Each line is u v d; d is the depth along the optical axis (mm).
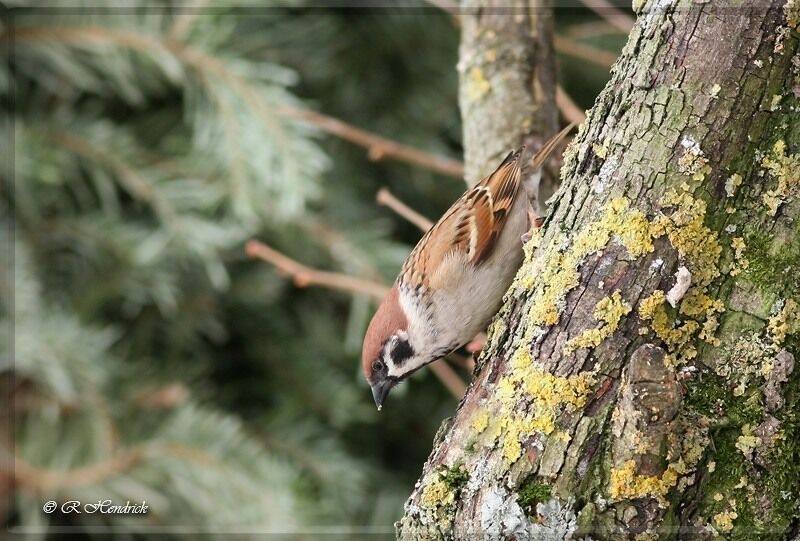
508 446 4035
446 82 10586
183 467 8297
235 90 8648
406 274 6680
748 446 3857
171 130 9562
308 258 9664
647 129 4062
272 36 9852
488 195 6309
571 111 6602
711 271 3953
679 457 3799
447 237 6500
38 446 8148
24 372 8219
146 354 9672
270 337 10141
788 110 3961
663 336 3941
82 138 8961
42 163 8703
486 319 6625
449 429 4371
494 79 6336
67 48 8727
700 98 3986
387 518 9555
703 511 3855
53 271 9211
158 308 9719
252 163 8617
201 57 8695
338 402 9898
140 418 8805
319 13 10156
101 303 9164
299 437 9578
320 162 8539
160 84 9258
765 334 3904
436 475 4191
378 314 6848
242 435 8664
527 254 4527
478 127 6398
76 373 8219
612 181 4113
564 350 4031
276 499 8242
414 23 10477
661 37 4082
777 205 3945
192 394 9336
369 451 10578
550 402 3996
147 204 9617
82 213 9211
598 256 4059
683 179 3982
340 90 10438
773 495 3854
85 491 7992
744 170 3971
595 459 3906
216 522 8156
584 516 3873
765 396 3887
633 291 3979
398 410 10562
